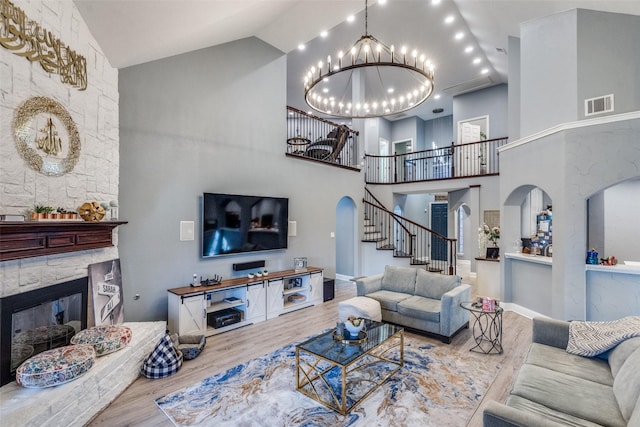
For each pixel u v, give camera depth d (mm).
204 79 4605
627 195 4824
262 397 2670
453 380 2957
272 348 3703
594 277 3918
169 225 4184
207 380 2957
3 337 2199
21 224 2197
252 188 5227
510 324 4520
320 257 6527
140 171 3904
